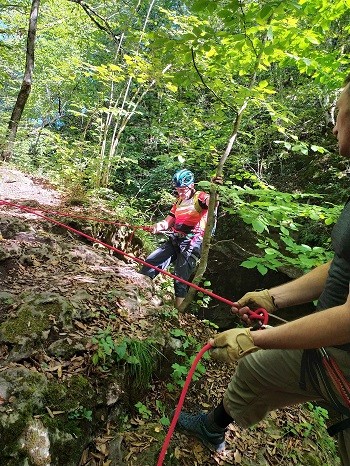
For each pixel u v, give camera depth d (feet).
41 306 9.30
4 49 32.81
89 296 10.44
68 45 37.06
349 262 5.08
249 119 22.34
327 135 27.04
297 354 5.82
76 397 7.35
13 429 6.44
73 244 14.82
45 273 11.93
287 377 6.04
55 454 6.60
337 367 5.25
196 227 14.26
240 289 23.26
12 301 9.56
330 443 9.64
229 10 9.30
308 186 25.32
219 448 7.96
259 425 8.95
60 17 33.50
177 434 8.13
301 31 10.85
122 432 7.80
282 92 25.77
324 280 6.42
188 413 8.77
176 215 14.42
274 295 6.68
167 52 10.65
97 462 7.14
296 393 6.33
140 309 10.94
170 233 14.43
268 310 6.69
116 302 10.66
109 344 8.60
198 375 9.62
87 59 36.17
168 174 30.78
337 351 5.30
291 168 27.55
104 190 23.58
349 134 5.16
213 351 5.43
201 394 9.50
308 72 13.65
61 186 23.66
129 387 8.50
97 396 7.70
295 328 4.56
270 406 6.91
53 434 6.72
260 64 12.09
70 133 38.65
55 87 37.78
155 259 14.47
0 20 34.76
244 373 6.59
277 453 8.46
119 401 8.09
